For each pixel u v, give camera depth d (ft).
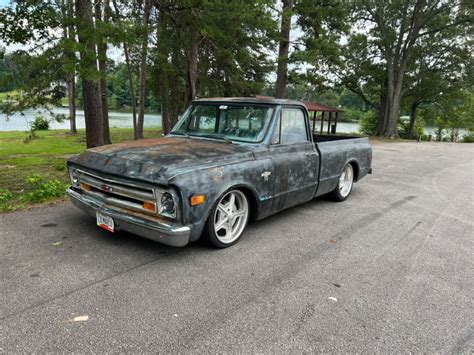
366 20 110.22
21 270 10.46
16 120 109.50
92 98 28.94
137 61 50.49
